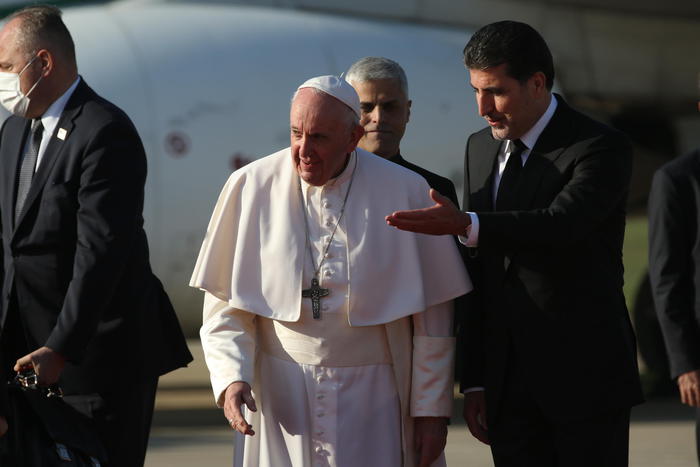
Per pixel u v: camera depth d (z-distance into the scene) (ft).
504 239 40.47
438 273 43.37
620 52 111.86
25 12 48.39
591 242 43.34
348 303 41.83
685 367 47.62
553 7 108.37
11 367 49.19
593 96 113.60
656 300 48.52
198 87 89.45
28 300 47.96
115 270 46.24
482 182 45.24
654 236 48.70
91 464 43.78
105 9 95.61
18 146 49.34
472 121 95.04
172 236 88.94
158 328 50.21
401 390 43.11
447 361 43.42
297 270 41.98
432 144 93.40
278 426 42.88
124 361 48.57
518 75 41.86
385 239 42.50
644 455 86.43
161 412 107.04
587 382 43.09
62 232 47.42
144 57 89.66
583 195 41.50
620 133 43.39
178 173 88.28
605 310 43.37
